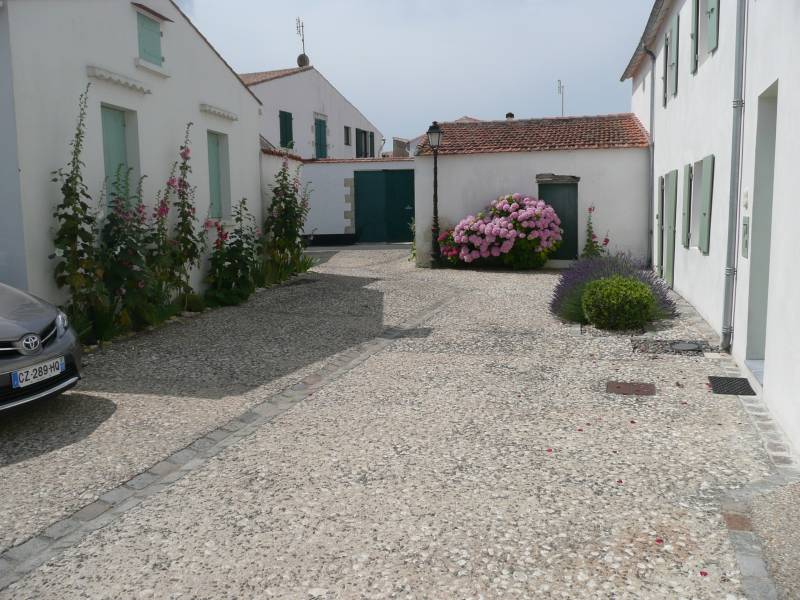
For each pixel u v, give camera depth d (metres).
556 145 16.23
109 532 3.75
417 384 6.47
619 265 10.61
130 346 8.04
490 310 10.37
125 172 9.31
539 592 3.08
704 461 4.48
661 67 13.57
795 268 4.68
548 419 5.40
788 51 5.02
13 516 3.95
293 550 3.50
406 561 3.36
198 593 3.15
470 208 16.62
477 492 4.10
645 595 3.04
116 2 8.77
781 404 5.02
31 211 7.41
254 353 7.74
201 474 4.48
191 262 10.23
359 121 29.81
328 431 5.23
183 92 10.49
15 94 7.16
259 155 13.35
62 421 5.52
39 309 5.80
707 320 8.71
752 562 3.26
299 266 14.32
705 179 8.55
